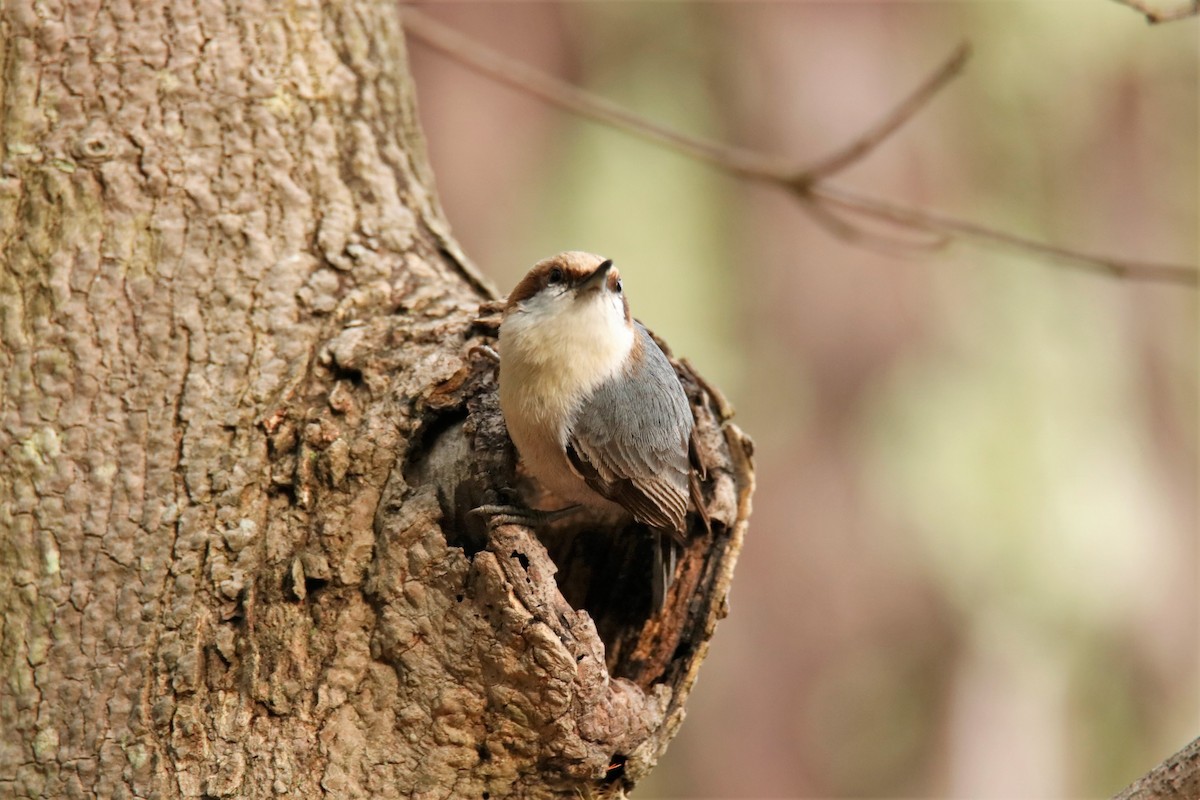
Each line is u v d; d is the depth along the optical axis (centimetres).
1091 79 1905
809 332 1755
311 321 793
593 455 760
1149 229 1945
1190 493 1867
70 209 789
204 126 833
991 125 1859
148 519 730
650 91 1750
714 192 1738
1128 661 1759
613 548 833
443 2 1802
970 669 1755
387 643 689
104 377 759
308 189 850
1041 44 1844
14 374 759
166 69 836
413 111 977
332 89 891
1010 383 1761
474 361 788
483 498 735
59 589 721
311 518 721
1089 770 1783
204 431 748
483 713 683
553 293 761
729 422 816
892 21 1825
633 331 801
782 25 1778
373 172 885
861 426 1753
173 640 706
